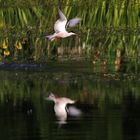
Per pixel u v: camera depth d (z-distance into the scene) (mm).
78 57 22969
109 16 23219
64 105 15594
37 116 14531
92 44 23203
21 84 18516
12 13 23891
